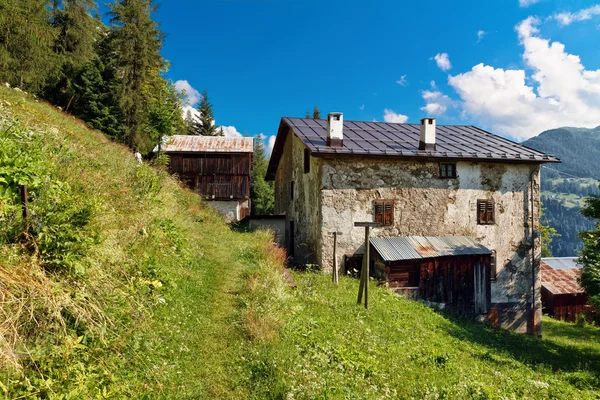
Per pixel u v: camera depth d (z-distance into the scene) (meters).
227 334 5.63
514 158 15.06
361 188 14.14
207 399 4.16
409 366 6.38
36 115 11.05
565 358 11.05
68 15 24.34
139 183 9.29
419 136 16.61
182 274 7.04
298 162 17.64
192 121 54.31
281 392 4.50
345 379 5.24
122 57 25.75
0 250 3.52
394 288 12.88
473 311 13.63
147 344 4.33
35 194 4.44
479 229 15.29
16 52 17.34
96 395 3.18
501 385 6.50
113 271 4.82
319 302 8.65
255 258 10.52
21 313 3.23
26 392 2.80
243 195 22.95
